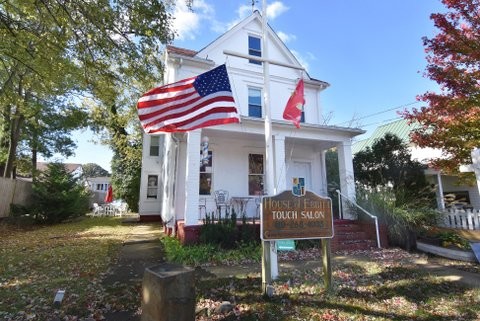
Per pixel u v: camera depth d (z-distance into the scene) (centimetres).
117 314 405
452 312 419
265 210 484
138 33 762
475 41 807
